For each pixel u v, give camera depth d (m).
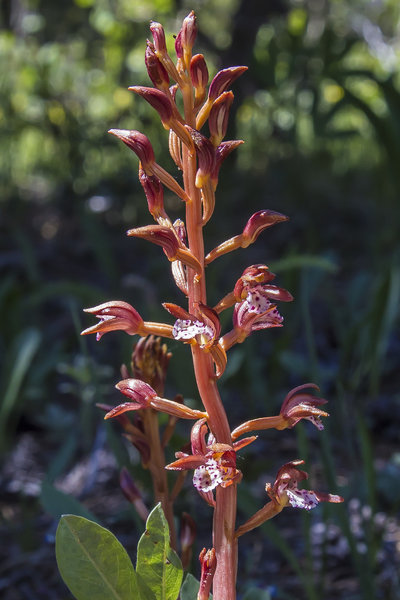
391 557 2.56
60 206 8.08
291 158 8.27
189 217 1.42
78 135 7.70
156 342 1.73
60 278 6.18
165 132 6.62
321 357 4.68
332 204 8.02
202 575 1.36
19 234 5.14
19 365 3.52
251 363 3.86
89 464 3.51
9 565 2.65
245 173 8.83
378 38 10.21
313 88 6.54
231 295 1.40
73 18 8.50
